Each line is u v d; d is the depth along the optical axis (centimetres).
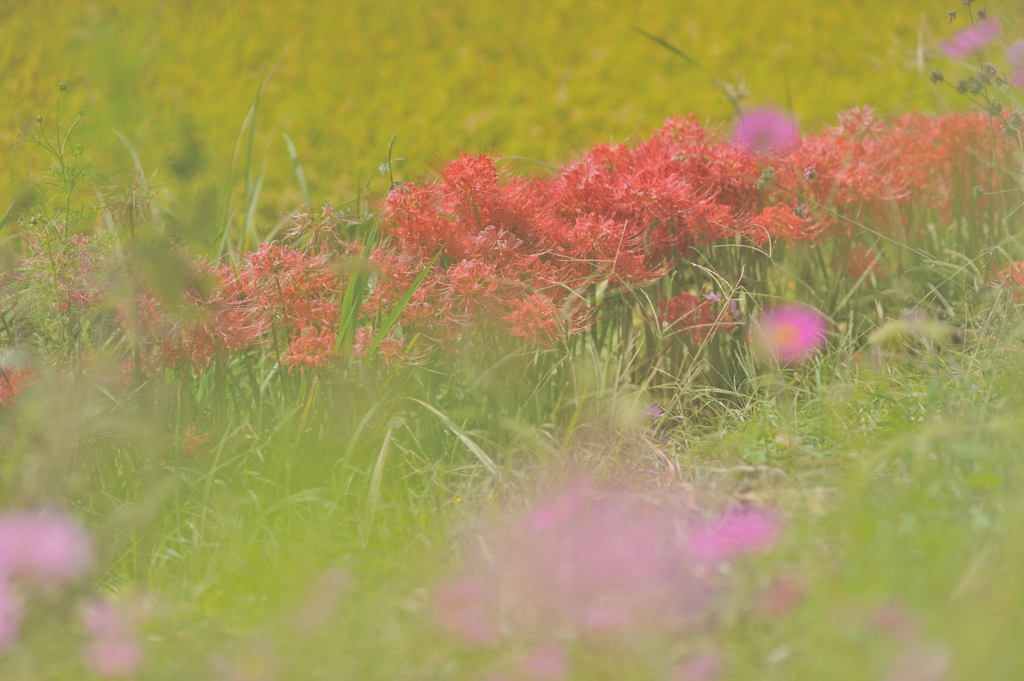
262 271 431
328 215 467
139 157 413
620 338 484
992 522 279
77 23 341
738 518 313
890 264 519
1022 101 540
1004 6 748
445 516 352
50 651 272
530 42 1165
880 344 457
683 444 423
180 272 371
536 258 439
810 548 284
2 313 428
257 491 384
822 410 398
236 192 809
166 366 423
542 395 452
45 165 446
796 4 1202
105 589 326
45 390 368
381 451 378
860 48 1072
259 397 437
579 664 251
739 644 256
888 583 256
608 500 336
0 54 1045
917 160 538
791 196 500
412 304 433
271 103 1009
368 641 268
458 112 990
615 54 1120
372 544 334
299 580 297
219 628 285
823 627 243
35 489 319
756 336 479
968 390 377
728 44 1119
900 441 311
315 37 1195
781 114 519
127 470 395
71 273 405
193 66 1090
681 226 475
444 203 456
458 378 445
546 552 305
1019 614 243
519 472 384
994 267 503
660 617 262
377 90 1052
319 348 419
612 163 500
